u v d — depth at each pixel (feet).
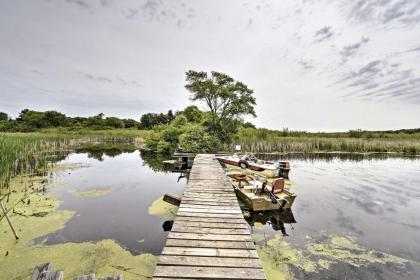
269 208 27.43
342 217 27.99
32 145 61.82
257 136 113.19
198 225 17.65
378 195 37.37
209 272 12.03
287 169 46.57
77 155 78.95
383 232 24.07
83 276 9.32
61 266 16.78
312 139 110.11
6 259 17.34
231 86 91.04
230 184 29.43
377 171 57.31
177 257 13.33
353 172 55.72
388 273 17.19
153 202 30.91
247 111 92.22
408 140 112.68
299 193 37.76
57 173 47.67
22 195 32.14
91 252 18.66
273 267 17.46
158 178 45.50
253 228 24.38
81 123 227.40
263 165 46.93
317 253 19.66
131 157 75.66
